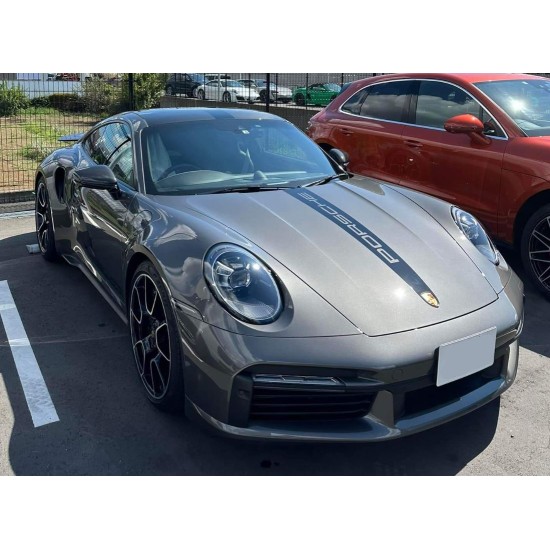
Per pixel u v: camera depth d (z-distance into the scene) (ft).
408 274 8.68
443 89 17.42
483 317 8.40
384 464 8.45
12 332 12.39
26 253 17.66
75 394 10.08
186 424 9.25
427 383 7.82
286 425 7.79
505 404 9.93
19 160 32.48
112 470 8.18
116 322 12.89
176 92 70.38
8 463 8.29
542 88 17.17
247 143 12.20
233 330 7.66
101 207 11.82
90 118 38.01
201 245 8.61
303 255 8.70
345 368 7.45
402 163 18.08
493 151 15.39
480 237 10.38
